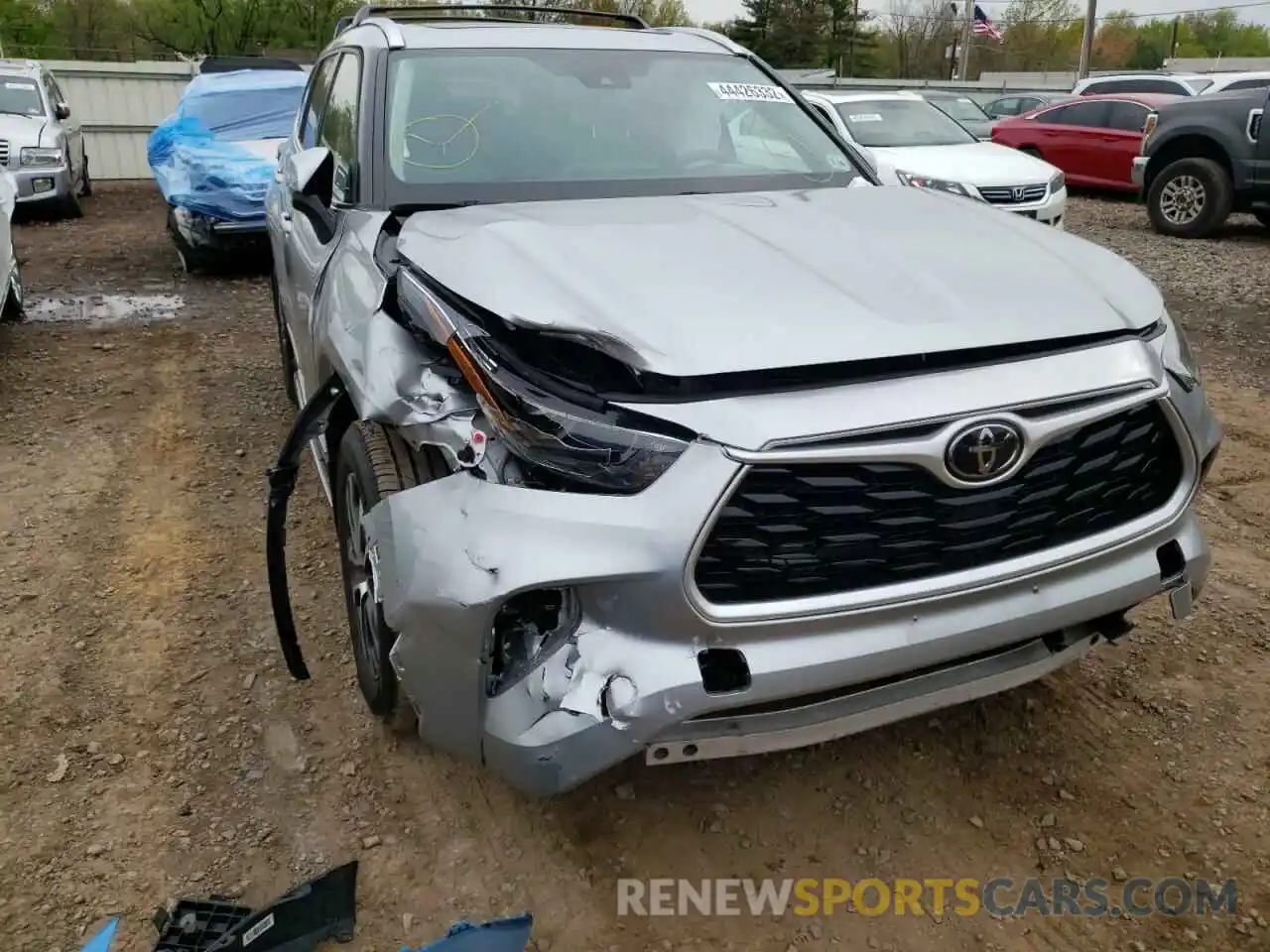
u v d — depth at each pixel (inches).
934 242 109.1
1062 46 2468.0
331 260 128.2
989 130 658.8
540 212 117.9
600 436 83.3
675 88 151.6
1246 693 124.7
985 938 93.0
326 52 183.2
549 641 85.7
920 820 106.4
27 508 174.2
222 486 183.6
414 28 153.1
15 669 128.6
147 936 91.7
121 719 120.0
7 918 93.1
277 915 86.5
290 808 107.2
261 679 127.6
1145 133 462.0
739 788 110.7
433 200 128.2
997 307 94.3
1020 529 90.7
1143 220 500.4
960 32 2269.9
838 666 84.4
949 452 84.2
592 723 82.2
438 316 95.0
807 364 84.0
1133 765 113.4
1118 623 101.9
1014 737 118.0
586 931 93.4
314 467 189.9
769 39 2161.7
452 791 109.7
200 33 1376.7
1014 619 90.2
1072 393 88.7
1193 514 103.3
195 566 154.4
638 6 1379.2
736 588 83.6
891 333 88.2
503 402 86.7
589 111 143.7
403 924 93.7
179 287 356.2
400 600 89.7
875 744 117.0
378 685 110.9
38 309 319.0
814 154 151.6
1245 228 471.2
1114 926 93.9
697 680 81.9
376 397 97.8
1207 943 91.8
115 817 105.3
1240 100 423.2
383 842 103.0
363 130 134.0
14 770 111.4
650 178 137.2
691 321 88.2
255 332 290.8
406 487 100.2
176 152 361.1
